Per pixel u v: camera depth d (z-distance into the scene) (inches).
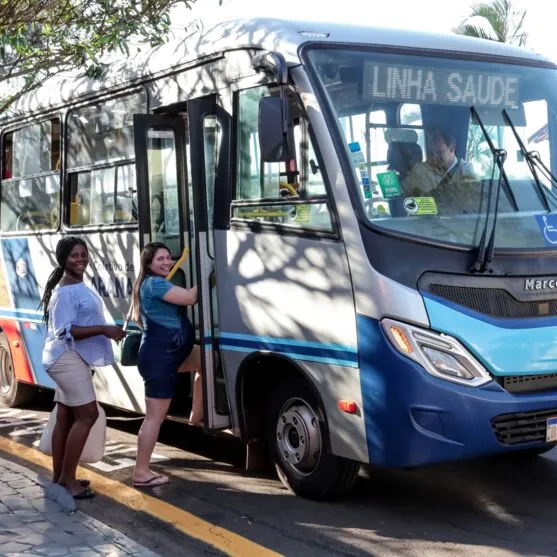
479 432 236.8
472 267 242.1
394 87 259.3
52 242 375.6
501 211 253.9
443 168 255.8
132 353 292.4
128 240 326.3
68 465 266.7
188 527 243.0
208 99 289.1
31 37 391.9
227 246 278.1
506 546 229.0
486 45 282.5
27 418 399.5
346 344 242.8
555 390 249.8
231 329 277.7
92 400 265.4
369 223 239.5
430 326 235.3
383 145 252.1
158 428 282.5
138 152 301.7
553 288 252.2
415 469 301.3
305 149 253.8
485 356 239.5
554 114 281.9
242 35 275.1
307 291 253.0
